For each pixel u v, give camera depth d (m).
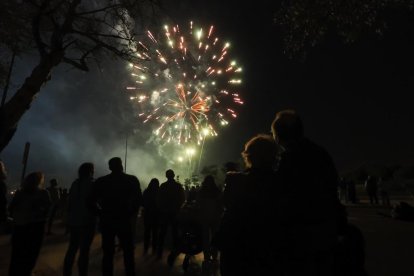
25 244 6.14
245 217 2.89
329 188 2.80
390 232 12.59
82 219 6.71
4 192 5.66
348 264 3.29
